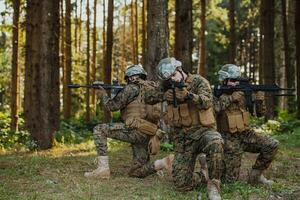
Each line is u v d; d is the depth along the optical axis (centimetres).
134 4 3744
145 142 885
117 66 5209
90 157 1156
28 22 1898
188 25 1575
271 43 2223
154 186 828
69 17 2748
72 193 773
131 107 881
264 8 2252
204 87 734
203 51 2539
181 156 771
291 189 816
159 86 773
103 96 892
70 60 2811
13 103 2034
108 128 888
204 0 2534
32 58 1695
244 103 827
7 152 1305
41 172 950
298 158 1195
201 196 739
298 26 2395
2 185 832
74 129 2275
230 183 828
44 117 1391
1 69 3450
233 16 2512
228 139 834
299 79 2391
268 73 2206
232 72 817
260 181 838
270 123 2041
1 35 3256
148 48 1262
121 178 892
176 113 749
